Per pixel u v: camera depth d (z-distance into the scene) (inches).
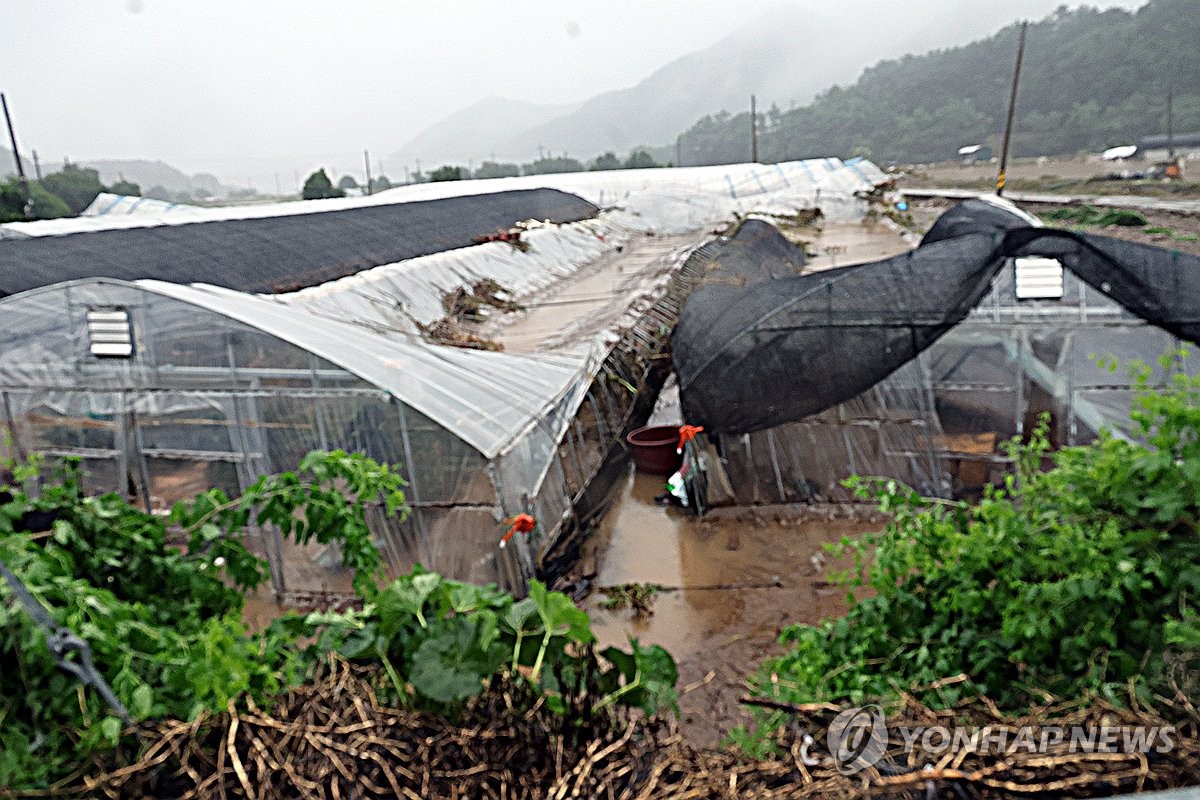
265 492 147.4
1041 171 2178.9
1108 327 292.7
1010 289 299.7
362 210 830.5
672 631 243.6
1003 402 308.0
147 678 103.6
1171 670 110.3
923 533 146.1
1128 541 128.4
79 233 561.3
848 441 317.1
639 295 548.7
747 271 671.1
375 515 265.3
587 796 91.3
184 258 538.9
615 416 386.6
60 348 304.8
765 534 303.7
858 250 900.6
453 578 264.8
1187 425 131.6
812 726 100.0
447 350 344.8
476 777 91.7
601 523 321.4
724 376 313.3
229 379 286.0
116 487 298.5
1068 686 119.5
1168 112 2372.0
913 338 297.9
